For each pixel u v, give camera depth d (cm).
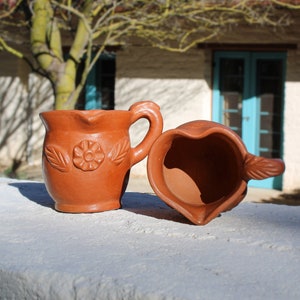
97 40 937
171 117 948
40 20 702
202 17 819
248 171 228
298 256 204
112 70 1027
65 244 217
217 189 252
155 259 199
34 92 1060
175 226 242
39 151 1070
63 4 723
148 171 240
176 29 852
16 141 1087
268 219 258
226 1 803
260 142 930
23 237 226
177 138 245
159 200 299
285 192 875
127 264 194
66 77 712
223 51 934
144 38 941
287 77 871
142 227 239
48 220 252
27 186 338
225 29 890
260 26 880
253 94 927
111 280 180
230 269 189
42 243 218
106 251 209
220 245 217
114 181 259
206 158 253
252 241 221
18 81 1077
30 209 273
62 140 253
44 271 189
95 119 247
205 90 930
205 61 927
